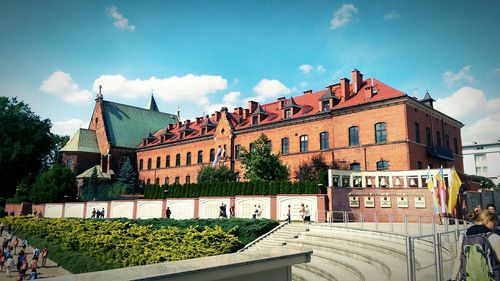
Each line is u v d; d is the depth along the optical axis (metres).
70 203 46.16
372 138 34.50
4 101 66.75
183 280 3.50
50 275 24.45
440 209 18.86
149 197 39.59
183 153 57.84
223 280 4.05
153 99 91.94
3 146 62.31
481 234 5.57
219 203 31.45
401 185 26.88
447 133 40.75
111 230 28.11
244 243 22.72
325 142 39.03
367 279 10.47
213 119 59.62
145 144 66.81
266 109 50.06
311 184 27.66
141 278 3.17
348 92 38.72
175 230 24.55
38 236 36.56
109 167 64.50
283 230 23.36
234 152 49.12
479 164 74.88
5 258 26.48
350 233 19.52
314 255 15.74
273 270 4.68
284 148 43.19
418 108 35.00
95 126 69.88
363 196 27.42
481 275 5.41
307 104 43.78
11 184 63.34
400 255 12.95
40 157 68.62
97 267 23.81
